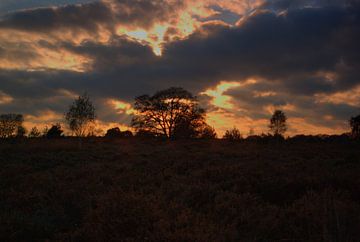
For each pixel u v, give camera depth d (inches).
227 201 367.2
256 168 584.4
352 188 425.7
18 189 474.9
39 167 709.9
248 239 283.3
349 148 1223.5
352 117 1749.5
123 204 326.0
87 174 572.7
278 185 438.0
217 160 785.6
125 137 2138.3
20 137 1745.8
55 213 366.0
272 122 1950.1
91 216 322.0
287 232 299.4
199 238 258.2
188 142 1656.0
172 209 332.5
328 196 343.9
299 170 572.1
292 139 1797.5
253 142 1544.0
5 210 370.9
